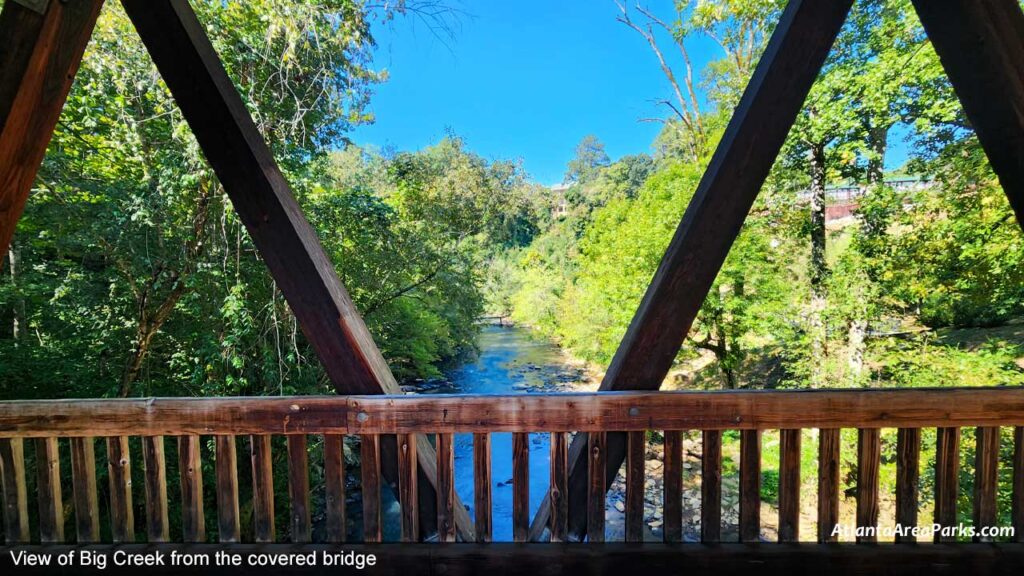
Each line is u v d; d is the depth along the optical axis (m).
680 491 1.32
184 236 3.65
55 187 3.30
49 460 1.36
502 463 6.61
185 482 1.34
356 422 1.30
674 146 13.76
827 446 1.29
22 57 1.08
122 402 1.33
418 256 6.33
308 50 3.83
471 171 11.85
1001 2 1.04
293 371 4.28
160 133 3.54
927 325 6.76
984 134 1.13
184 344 4.28
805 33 1.16
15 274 4.00
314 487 4.85
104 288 3.90
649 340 1.31
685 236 1.26
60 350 3.99
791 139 6.36
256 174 1.25
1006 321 6.19
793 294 6.74
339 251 5.05
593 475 1.32
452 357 12.92
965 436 4.02
